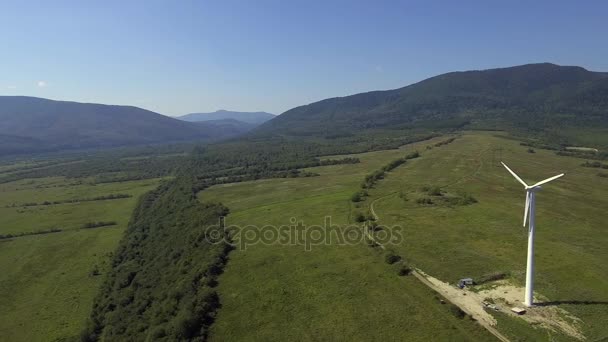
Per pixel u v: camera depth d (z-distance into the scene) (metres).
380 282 71.56
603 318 56.28
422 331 57.25
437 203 113.69
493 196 121.62
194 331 63.84
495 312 59.09
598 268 71.56
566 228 93.75
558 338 52.41
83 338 84.06
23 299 111.25
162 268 101.56
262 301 70.56
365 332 58.91
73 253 141.12
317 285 73.19
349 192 137.50
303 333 60.72
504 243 83.62
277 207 126.69
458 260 76.38
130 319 82.56
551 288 64.88
